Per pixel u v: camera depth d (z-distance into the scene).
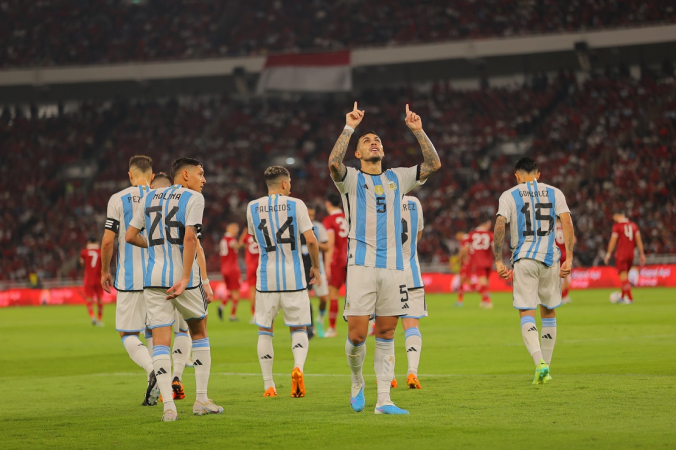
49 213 68.94
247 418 10.59
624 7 67.12
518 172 14.10
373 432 9.34
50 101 79.75
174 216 10.99
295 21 76.62
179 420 10.59
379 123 72.62
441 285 53.59
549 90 69.88
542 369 12.73
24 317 41.34
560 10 69.44
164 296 11.00
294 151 73.19
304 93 78.12
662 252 51.94
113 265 60.94
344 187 10.59
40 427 10.27
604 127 64.69
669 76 66.56
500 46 66.38
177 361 12.81
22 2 80.50
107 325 34.41
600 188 58.62
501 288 52.41
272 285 13.03
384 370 10.73
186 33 78.00
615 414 9.91
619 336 20.66
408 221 13.14
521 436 8.75
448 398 11.73
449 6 73.69
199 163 11.60
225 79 75.50
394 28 74.06
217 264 60.88
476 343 20.72
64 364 19.31
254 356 19.84
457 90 73.00
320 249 24.34
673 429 8.88
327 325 30.61
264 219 13.23
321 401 12.08
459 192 64.75
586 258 53.94
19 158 74.75
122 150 74.50
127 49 76.94
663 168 58.41
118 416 11.10
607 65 69.31
